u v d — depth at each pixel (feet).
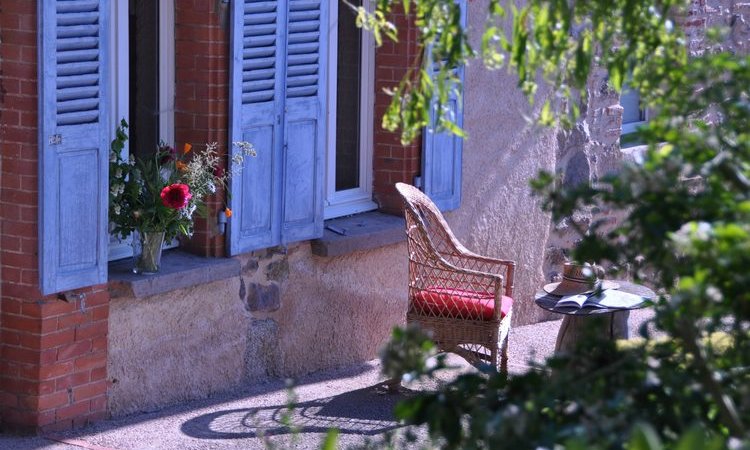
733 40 36.01
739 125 10.33
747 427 9.09
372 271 26.32
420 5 12.16
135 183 20.76
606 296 22.50
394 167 26.84
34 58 18.79
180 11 22.21
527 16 12.09
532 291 30.60
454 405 9.79
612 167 32.42
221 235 22.80
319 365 25.53
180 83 22.44
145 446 20.02
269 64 22.97
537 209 30.25
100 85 19.65
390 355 9.84
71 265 19.69
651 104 11.25
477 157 28.32
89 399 20.76
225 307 23.25
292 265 24.54
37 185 19.16
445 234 24.64
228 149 22.48
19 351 19.89
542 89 29.66
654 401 9.29
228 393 23.47
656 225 9.31
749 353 9.81
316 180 24.29
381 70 26.50
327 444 8.77
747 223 8.59
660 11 11.49
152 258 21.25
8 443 19.60
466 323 23.16
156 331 21.95
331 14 25.58
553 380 9.62
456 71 26.68
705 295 8.63
